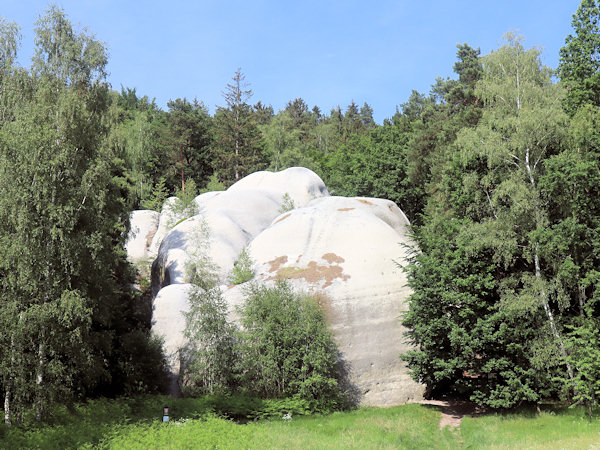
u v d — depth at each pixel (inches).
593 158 960.9
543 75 1143.0
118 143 1579.7
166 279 1530.5
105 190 1047.0
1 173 917.2
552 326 944.3
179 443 749.9
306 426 906.7
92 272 984.3
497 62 1139.9
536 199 982.4
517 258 1038.4
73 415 922.7
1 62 1284.4
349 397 1101.7
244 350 1088.8
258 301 1114.1
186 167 3206.2
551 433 769.6
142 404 1038.4
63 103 1023.6
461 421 945.5
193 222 1656.0
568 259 923.4
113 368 1128.2
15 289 909.2
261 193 1863.9
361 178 2667.3
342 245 1307.8
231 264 1492.4
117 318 1229.7
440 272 1013.2
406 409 1036.5
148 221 2281.0
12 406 882.8
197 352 1131.3
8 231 930.1
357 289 1190.9
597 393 848.9
